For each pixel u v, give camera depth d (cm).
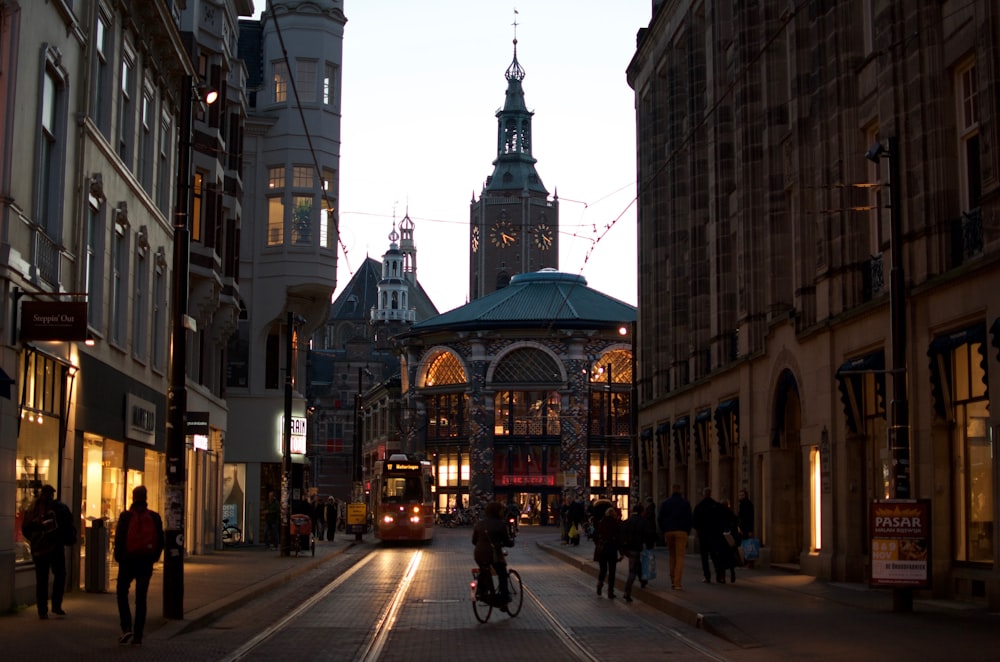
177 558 1933
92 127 2441
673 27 4775
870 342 2609
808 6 3077
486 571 2067
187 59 3303
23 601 2072
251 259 5297
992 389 2039
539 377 9738
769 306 3372
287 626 1978
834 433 2817
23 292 2025
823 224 2880
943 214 2292
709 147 4156
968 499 2200
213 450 4409
